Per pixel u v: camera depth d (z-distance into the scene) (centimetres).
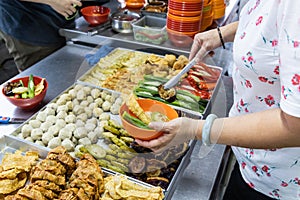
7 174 78
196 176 88
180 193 82
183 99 107
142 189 77
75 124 97
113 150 88
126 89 109
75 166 82
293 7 53
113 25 160
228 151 104
